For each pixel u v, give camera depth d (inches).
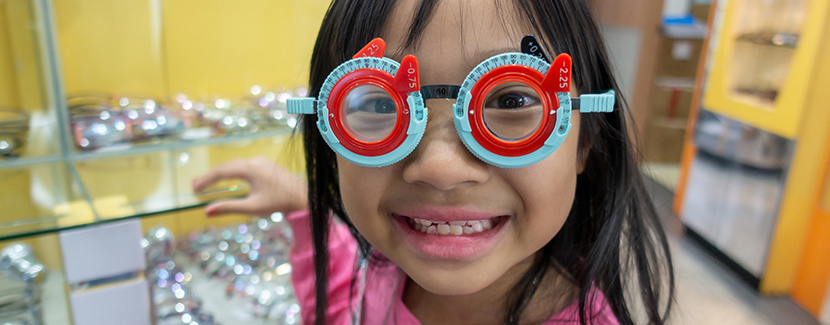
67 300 21.9
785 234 52.5
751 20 61.2
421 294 19.4
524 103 14.5
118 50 28.7
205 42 30.8
